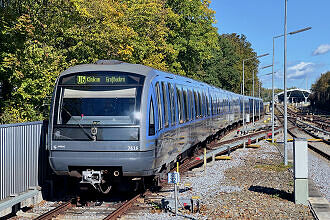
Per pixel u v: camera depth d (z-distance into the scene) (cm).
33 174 1171
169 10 3347
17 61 1572
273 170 1773
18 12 1666
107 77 1105
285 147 1953
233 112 3828
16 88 1670
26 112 1677
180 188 1353
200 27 3759
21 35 1619
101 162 1055
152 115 1114
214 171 1734
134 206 1088
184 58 3847
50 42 1841
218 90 2795
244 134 3769
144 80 1107
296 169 1155
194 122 1781
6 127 1040
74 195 1251
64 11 1772
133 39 2536
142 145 1059
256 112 6681
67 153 1066
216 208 1081
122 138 1053
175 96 1425
